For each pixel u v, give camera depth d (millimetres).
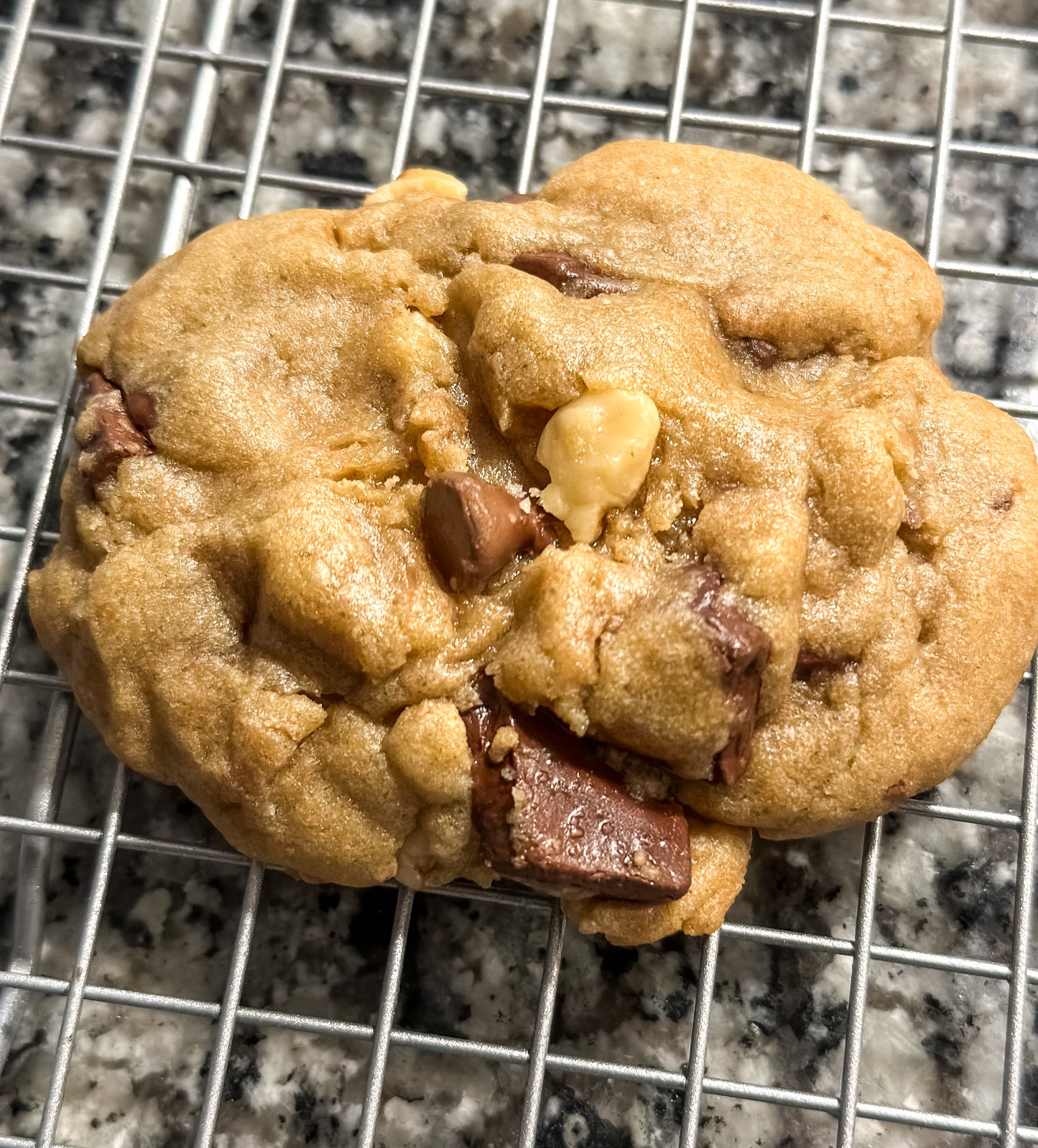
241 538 116
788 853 146
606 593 111
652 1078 124
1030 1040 143
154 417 124
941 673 117
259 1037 141
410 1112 139
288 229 129
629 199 129
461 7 173
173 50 157
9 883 146
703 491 115
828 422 116
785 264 125
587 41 172
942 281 165
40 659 149
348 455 119
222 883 145
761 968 143
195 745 118
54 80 171
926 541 118
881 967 145
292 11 154
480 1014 141
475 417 122
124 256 165
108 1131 138
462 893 127
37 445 159
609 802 113
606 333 117
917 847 148
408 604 113
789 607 110
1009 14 171
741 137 168
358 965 142
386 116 170
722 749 111
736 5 153
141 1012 142
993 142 169
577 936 144
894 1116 125
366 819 117
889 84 171
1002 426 126
